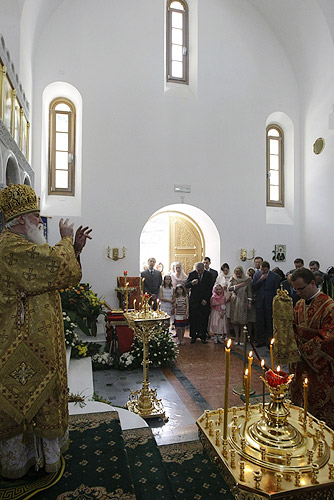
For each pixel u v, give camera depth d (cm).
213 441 154
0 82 365
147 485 161
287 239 895
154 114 789
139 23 784
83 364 495
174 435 341
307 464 135
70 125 780
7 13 499
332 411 236
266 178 912
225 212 837
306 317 246
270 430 149
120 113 765
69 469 162
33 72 700
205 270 707
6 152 373
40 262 142
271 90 888
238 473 132
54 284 145
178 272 796
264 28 885
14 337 142
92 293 634
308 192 889
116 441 188
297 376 253
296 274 246
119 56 768
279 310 212
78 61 739
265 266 667
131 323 368
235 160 847
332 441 151
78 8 743
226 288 707
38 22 664
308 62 868
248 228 855
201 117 823
